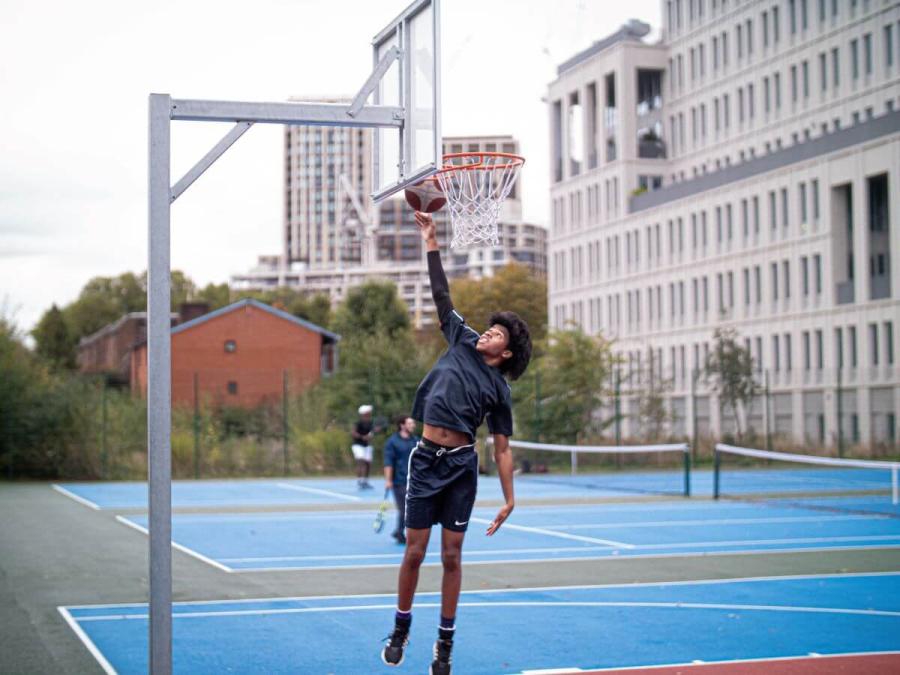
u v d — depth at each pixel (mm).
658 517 23719
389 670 8805
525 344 7270
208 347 72812
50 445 38906
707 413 65688
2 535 20078
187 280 168750
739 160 73125
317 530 21094
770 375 61188
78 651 9453
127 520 23297
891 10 61000
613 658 9211
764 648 9609
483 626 10727
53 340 123812
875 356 55594
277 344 73750
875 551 17203
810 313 60062
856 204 56625
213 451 40906
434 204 7852
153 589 6512
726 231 67375
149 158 6688
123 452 39438
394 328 94312
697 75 77062
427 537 7145
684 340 71312
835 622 10922
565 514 24641
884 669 8766
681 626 10703
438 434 7105
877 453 45969
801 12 67688
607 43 81000
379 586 13547
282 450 41969
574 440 44562
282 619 11164
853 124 56906
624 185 78688
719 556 16609
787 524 21859
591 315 83250
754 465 46250
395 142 7801
